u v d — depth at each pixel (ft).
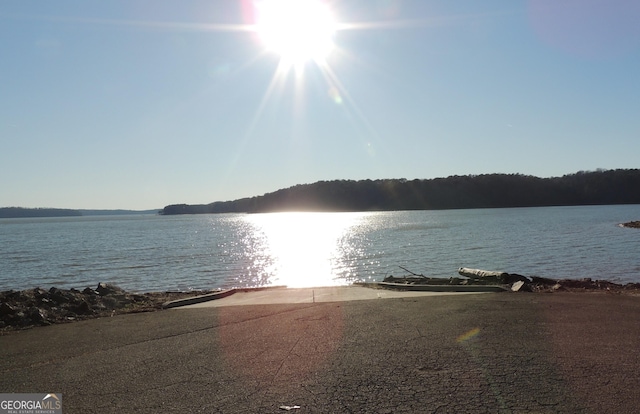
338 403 14.84
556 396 14.84
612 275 74.43
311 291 41.42
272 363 19.33
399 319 26.91
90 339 25.57
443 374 17.15
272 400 15.31
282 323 27.37
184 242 186.91
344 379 16.99
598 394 14.92
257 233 247.50
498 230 192.44
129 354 21.83
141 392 16.53
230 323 28.17
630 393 14.93
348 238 184.03
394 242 153.17
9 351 23.56
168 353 21.66
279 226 325.01
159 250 150.20
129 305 39.75
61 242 197.98
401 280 47.50
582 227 202.90
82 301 38.73
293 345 22.08
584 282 44.70
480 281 43.86
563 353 19.33
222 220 509.76
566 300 32.19
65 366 20.26
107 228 358.84
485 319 26.14
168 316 31.94
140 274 93.45
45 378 18.61
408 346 21.02
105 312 35.83
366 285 44.16
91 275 93.09
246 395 15.85
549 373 16.94
